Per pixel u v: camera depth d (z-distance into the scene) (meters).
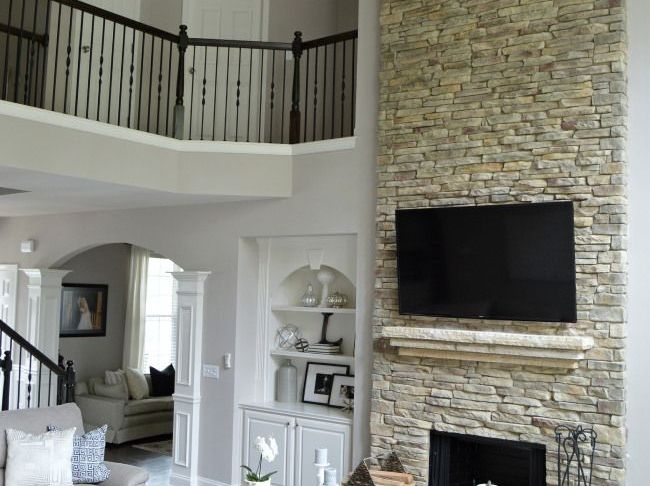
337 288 6.69
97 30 7.48
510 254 5.00
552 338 4.71
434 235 5.33
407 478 4.05
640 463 4.60
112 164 5.80
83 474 5.05
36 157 5.32
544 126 5.00
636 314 4.67
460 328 5.27
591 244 4.76
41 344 8.48
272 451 3.79
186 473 6.83
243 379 6.70
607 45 4.80
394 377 5.54
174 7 7.72
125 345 10.06
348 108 7.83
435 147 5.47
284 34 7.76
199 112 7.62
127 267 10.24
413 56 5.63
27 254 8.88
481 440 5.15
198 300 6.90
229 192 6.31
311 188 6.27
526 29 5.13
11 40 7.84
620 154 4.71
